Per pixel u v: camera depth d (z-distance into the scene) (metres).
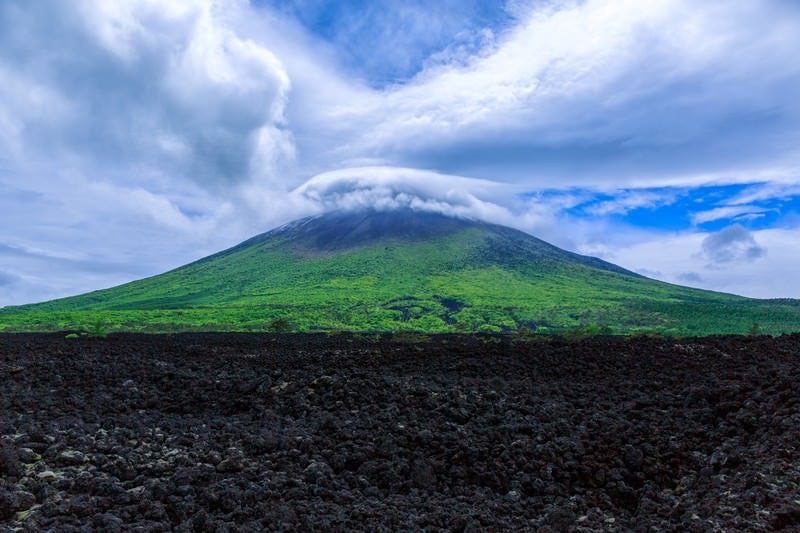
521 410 11.43
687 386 12.83
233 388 14.56
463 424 10.82
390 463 8.82
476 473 8.58
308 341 28.80
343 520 6.77
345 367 17.33
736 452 8.49
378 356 19.12
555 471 8.63
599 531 6.75
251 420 12.04
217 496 7.34
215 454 9.12
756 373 12.36
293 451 9.36
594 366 15.81
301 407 12.54
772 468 7.39
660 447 9.34
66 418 11.29
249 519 6.83
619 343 19.84
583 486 8.40
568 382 14.28
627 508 7.94
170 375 16.45
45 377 16.53
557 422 10.41
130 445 9.81
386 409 11.71
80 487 7.69
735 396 11.00
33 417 11.63
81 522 6.62
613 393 12.82
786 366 12.53
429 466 8.60
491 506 7.40
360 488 8.25
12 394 14.14
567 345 19.86
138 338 32.41
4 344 25.69
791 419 8.95
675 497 7.90
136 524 6.58
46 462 8.62
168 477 8.36
